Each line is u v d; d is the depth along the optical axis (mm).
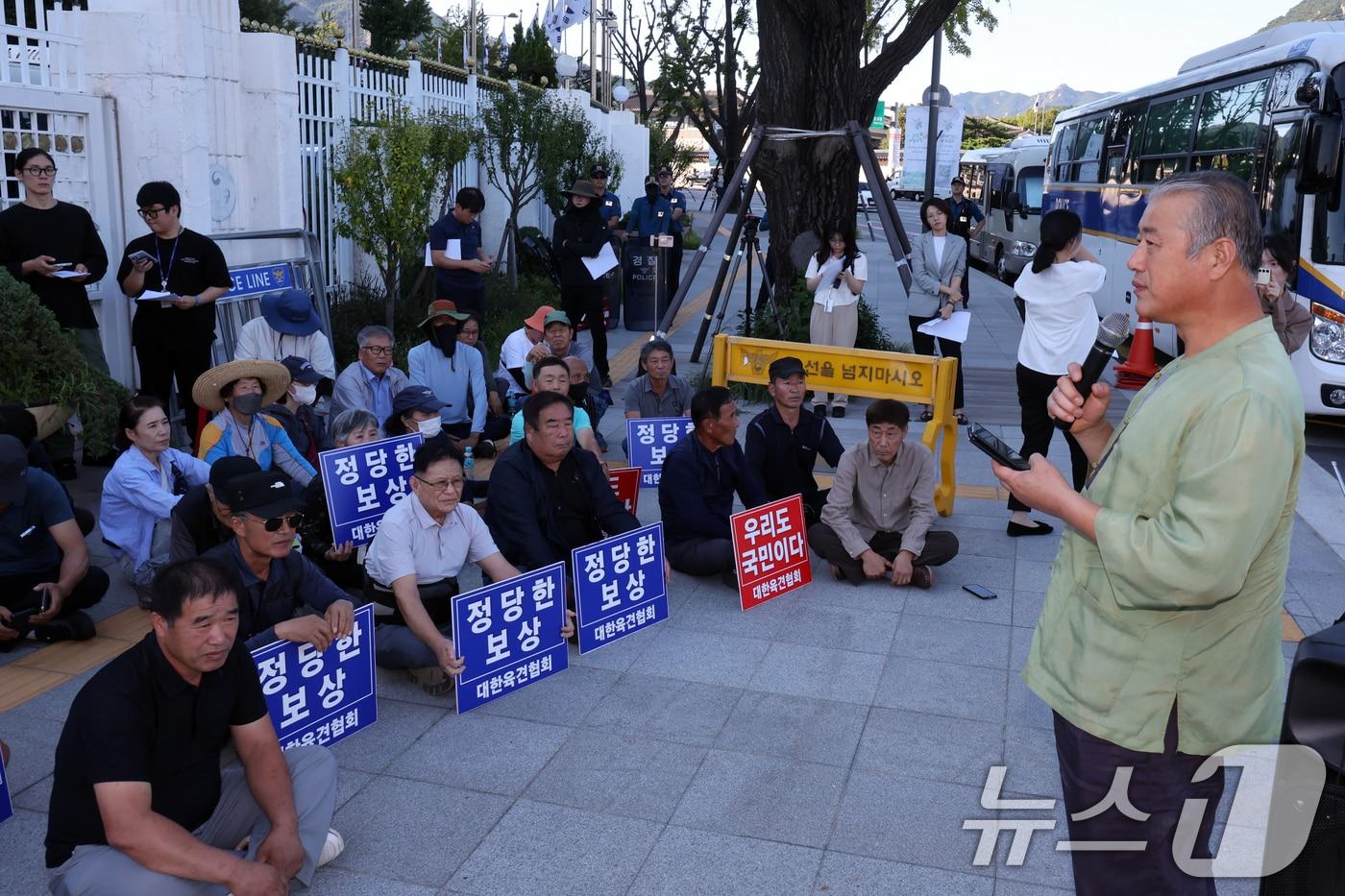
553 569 4906
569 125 16297
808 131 11617
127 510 5516
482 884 3486
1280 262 7320
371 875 3521
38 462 5602
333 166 11719
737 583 5863
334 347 10695
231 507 4023
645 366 7613
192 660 2975
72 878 2990
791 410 6453
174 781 3084
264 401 6160
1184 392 2271
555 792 4020
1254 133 11000
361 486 5707
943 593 6035
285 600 4285
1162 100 13867
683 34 31625
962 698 4797
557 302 15477
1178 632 2332
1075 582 2486
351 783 4074
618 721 4570
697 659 5180
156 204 7602
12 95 7922
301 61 11477
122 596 5766
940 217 9922
